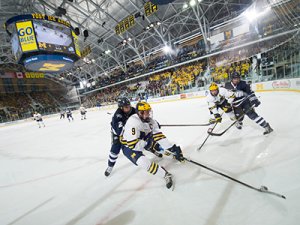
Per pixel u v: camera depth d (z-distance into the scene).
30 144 6.91
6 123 21.52
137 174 2.76
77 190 2.56
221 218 1.60
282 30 11.20
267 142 2.94
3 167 4.30
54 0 15.13
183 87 18.22
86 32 16.17
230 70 14.73
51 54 11.89
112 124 2.60
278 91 10.05
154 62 23.08
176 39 19.98
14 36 11.34
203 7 15.87
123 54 24.89
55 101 33.38
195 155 3.00
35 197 2.54
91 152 4.39
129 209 1.95
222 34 16.17
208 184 2.14
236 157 2.65
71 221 1.92
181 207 1.83
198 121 5.88
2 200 2.59
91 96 32.75
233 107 3.63
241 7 14.82
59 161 4.06
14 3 14.93
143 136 2.44
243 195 1.83
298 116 4.02
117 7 16.55
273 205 1.63
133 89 24.98
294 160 2.25
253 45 14.45
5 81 28.53
